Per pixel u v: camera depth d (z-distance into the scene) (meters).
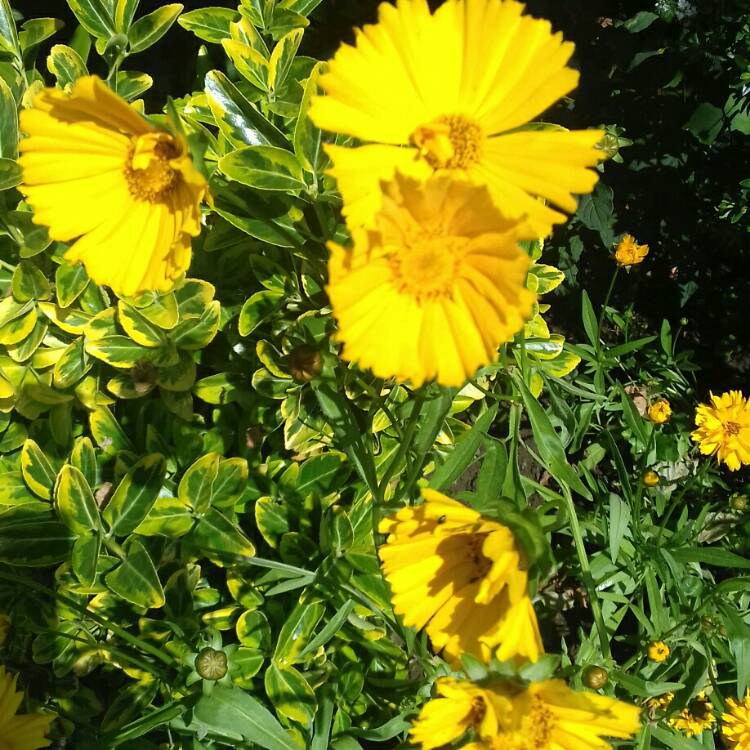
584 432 0.45
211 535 0.35
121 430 0.37
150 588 0.34
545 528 0.27
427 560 0.25
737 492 0.51
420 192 0.22
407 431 0.29
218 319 0.35
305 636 0.35
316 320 0.35
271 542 0.37
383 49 0.23
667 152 0.55
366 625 0.36
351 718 0.38
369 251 0.22
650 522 0.44
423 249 0.22
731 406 0.42
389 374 0.23
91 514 0.33
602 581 0.42
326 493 0.38
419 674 0.41
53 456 0.37
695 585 0.43
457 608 0.25
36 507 0.35
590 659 0.38
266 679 0.35
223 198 0.33
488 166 0.24
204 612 0.39
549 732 0.25
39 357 0.36
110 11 0.34
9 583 0.36
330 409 0.31
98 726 0.39
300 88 0.36
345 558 0.36
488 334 0.22
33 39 0.36
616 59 0.54
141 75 0.35
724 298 0.57
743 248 0.56
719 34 0.52
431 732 0.24
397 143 0.24
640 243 0.55
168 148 0.24
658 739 0.41
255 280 0.38
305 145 0.31
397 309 0.23
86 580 0.33
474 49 0.23
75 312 0.35
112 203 0.25
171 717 0.32
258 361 0.37
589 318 0.45
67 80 0.34
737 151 0.55
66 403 0.36
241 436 0.39
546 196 0.23
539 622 0.47
